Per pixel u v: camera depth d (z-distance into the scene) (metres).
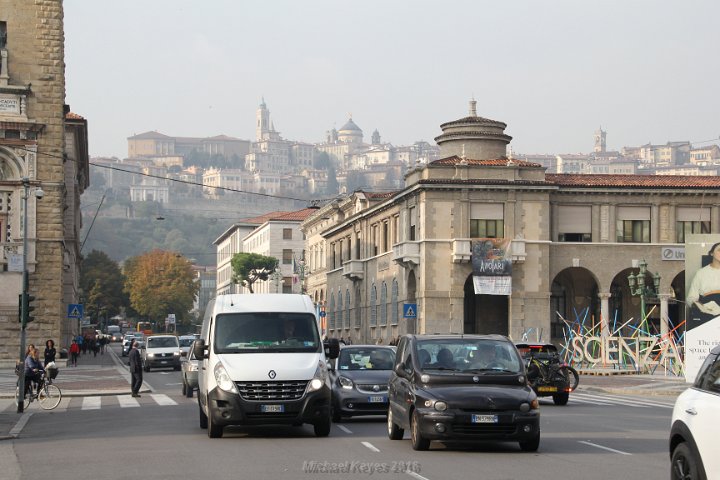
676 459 18.66
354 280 136.12
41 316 86.12
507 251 104.25
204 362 35.34
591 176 111.31
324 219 163.62
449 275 105.19
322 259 164.38
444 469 25.19
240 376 32.75
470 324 109.00
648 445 31.23
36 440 35.34
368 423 40.28
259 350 33.91
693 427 17.89
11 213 85.38
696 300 56.47
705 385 18.19
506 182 105.31
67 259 117.88
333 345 35.38
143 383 76.00
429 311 104.62
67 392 63.34
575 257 107.06
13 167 85.38
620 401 55.59
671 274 107.44
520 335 105.19
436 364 30.39
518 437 28.38
